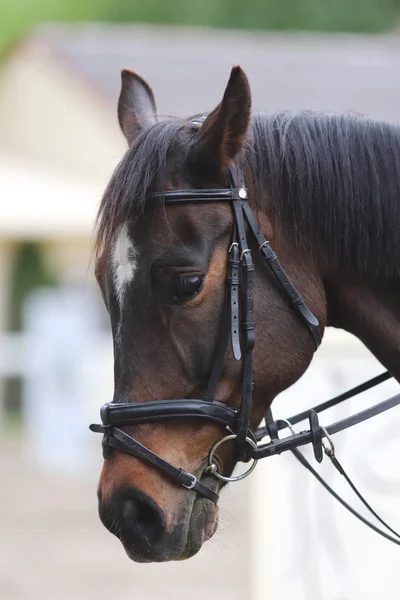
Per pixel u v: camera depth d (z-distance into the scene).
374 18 38.47
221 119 4.48
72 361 21.42
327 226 4.80
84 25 38.16
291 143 4.84
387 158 4.88
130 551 4.50
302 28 38.59
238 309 4.54
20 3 36.94
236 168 4.67
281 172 4.79
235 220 4.59
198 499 4.58
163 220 4.50
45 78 21.06
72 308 22.38
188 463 4.54
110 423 4.53
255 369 4.62
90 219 20.55
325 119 4.98
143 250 4.49
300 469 8.62
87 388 21.34
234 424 4.57
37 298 25.62
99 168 20.73
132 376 4.50
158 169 4.54
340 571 8.45
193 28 38.88
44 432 21.33
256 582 8.69
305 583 8.54
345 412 8.44
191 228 4.52
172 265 4.46
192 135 4.68
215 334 4.52
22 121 21.27
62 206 20.62
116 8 39.25
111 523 4.49
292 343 4.68
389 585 8.36
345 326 5.07
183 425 4.54
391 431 8.38
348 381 8.49
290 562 8.60
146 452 4.48
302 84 21.03
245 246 4.57
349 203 4.80
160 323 4.48
